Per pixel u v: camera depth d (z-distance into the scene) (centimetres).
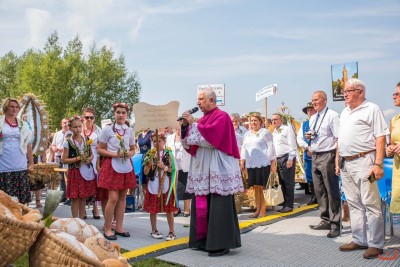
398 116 543
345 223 752
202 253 561
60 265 243
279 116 932
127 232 660
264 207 829
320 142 674
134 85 5766
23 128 634
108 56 5516
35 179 713
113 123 641
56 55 5075
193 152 572
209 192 557
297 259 527
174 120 630
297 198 1130
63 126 1075
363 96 545
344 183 572
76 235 297
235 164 572
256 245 602
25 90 4978
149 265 495
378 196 536
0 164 614
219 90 1075
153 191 638
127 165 636
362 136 535
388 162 610
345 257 536
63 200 1054
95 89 5388
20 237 240
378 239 533
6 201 276
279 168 898
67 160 695
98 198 723
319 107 685
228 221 552
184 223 784
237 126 1055
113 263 263
